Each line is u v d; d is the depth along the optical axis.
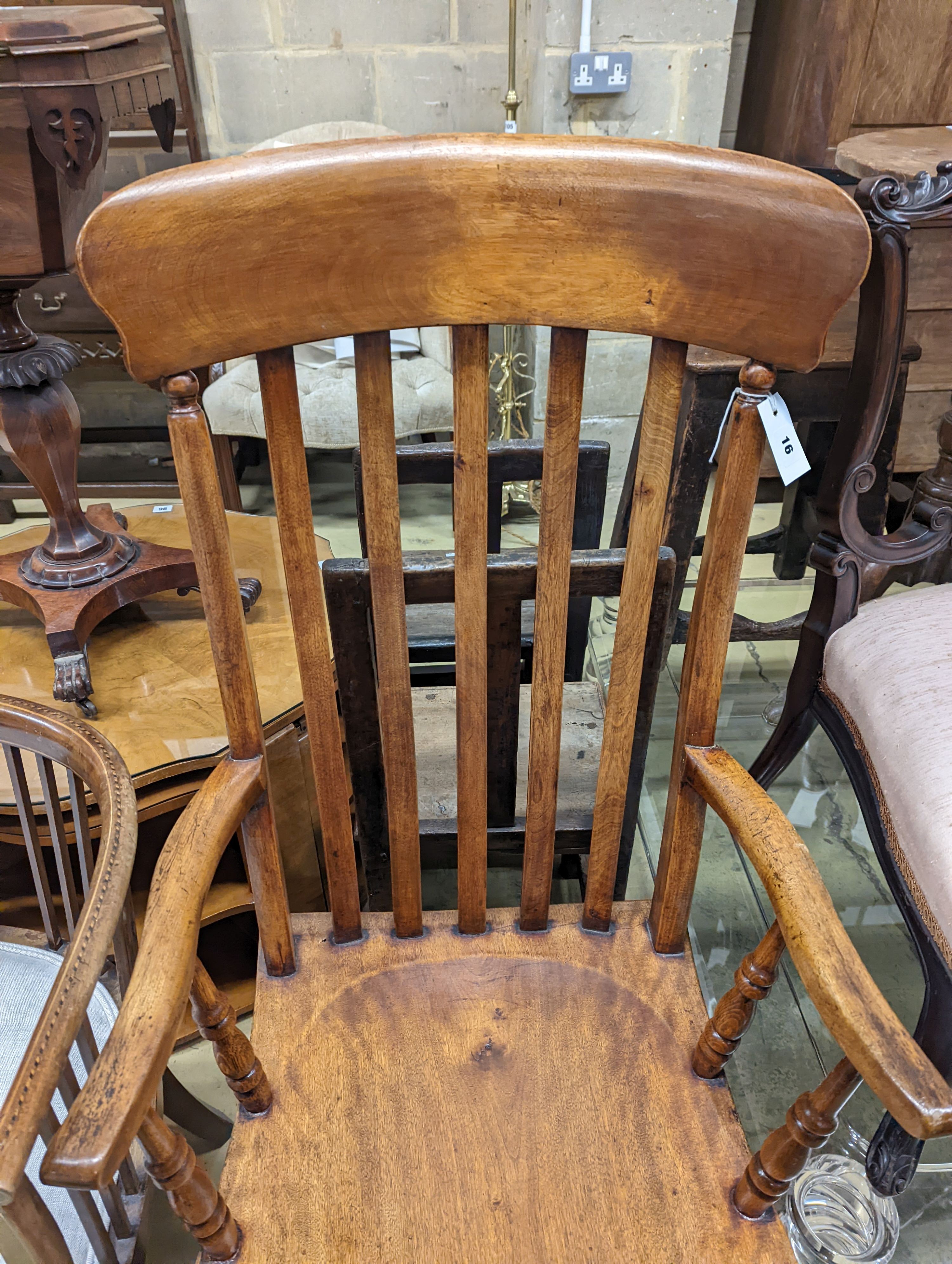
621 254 0.59
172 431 0.63
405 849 0.82
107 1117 0.48
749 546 1.88
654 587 0.87
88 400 2.48
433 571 0.85
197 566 0.67
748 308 0.60
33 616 1.42
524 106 2.31
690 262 0.59
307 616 0.71
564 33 1.91
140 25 1.06
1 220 1.00
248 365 2.25
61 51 0.90
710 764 0.75
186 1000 0.57
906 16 1.72
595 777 1.18
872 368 0.90
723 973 1.29
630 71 1.95
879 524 1.46
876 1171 0.84
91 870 0.79
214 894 1.21
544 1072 0.76
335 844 0.81
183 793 1.11
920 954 0.84
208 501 0.65
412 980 0.83
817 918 0.60
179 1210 0.61
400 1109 0.73
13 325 1.14
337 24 2.21
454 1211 0.67
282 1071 0.76
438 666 1.47
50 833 1.11
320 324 0.60
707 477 1.39
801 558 1.86
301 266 0.58
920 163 0.95
